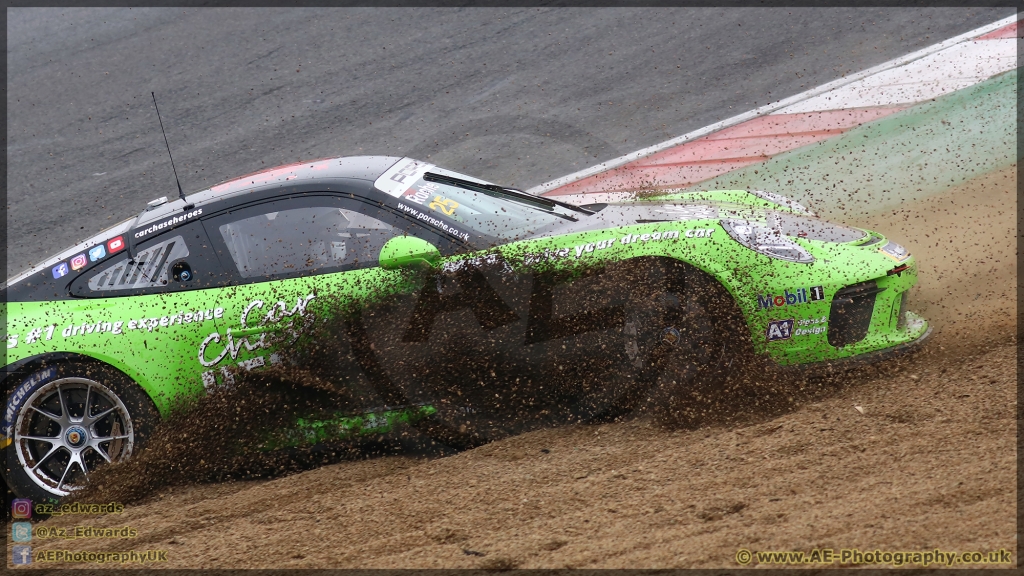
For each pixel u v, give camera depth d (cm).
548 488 1167
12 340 1393
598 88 3175
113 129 3388
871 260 1373
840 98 2798
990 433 1082
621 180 2534
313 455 1412
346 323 1389
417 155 2900
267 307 1399
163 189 2903
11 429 1363
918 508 928
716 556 904
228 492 1370
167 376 1387
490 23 3784
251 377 1395
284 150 3053
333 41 3838
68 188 3003
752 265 1349
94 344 1384
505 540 1038
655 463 1186
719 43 3338
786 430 1205
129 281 1463
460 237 1439
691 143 2709
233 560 1095
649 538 980
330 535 1128
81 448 1380
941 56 2927
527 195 1625
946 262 1792
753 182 2381
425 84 3388
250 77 3647
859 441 1134
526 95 3206
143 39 4125
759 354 1341
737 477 1097
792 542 905
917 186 2205
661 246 1382
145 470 1366
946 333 1459
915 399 1220
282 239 1459
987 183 2150
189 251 1468
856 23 3303
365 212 1468
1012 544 827
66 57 4059
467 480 1230
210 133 3250
